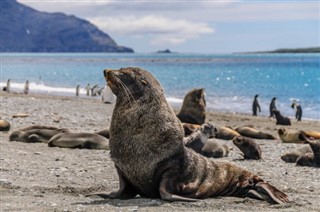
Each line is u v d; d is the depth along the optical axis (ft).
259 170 50.06
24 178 40.29
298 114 125.29
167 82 308.19
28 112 108.27
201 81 321.52
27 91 191.93
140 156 32.04
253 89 253.85
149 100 32.91
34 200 32.07
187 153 33.88
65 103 139.64
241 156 63.21
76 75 397.19
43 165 47.55
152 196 33.50
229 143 76.89
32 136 66.54
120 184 33.47
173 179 32.53
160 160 32.07
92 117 103.86
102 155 56.54
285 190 38.34
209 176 34.30
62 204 30.99
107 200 32.65
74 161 51.26
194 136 54.80
